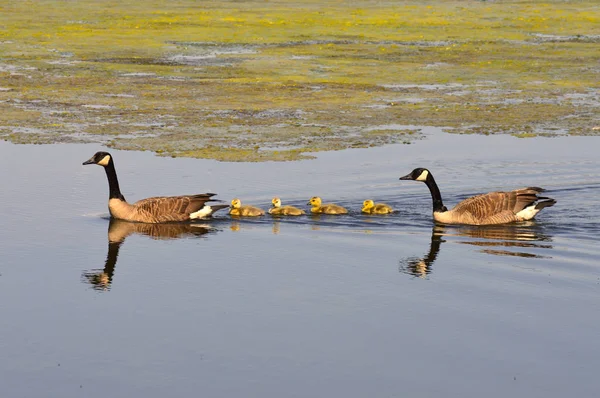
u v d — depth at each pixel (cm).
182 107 3312
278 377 1208
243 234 1878
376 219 2008
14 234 1845
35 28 5578
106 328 1363
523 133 2883
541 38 5444
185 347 1297
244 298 1489
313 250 1761
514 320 1396
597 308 1445
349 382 1194
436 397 1154
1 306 1449
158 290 1527
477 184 2266
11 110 3219
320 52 4788
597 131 2911
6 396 1156
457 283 1566
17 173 2341
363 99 3503
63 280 1574
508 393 1165
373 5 7281
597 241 1830
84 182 2272
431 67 4344
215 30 5619
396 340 1323
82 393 1165
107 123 3012
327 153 2598
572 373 1220
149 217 1967
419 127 2986
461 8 7094
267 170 2400
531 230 1914
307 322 1388
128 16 6269
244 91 3659
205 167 2428
